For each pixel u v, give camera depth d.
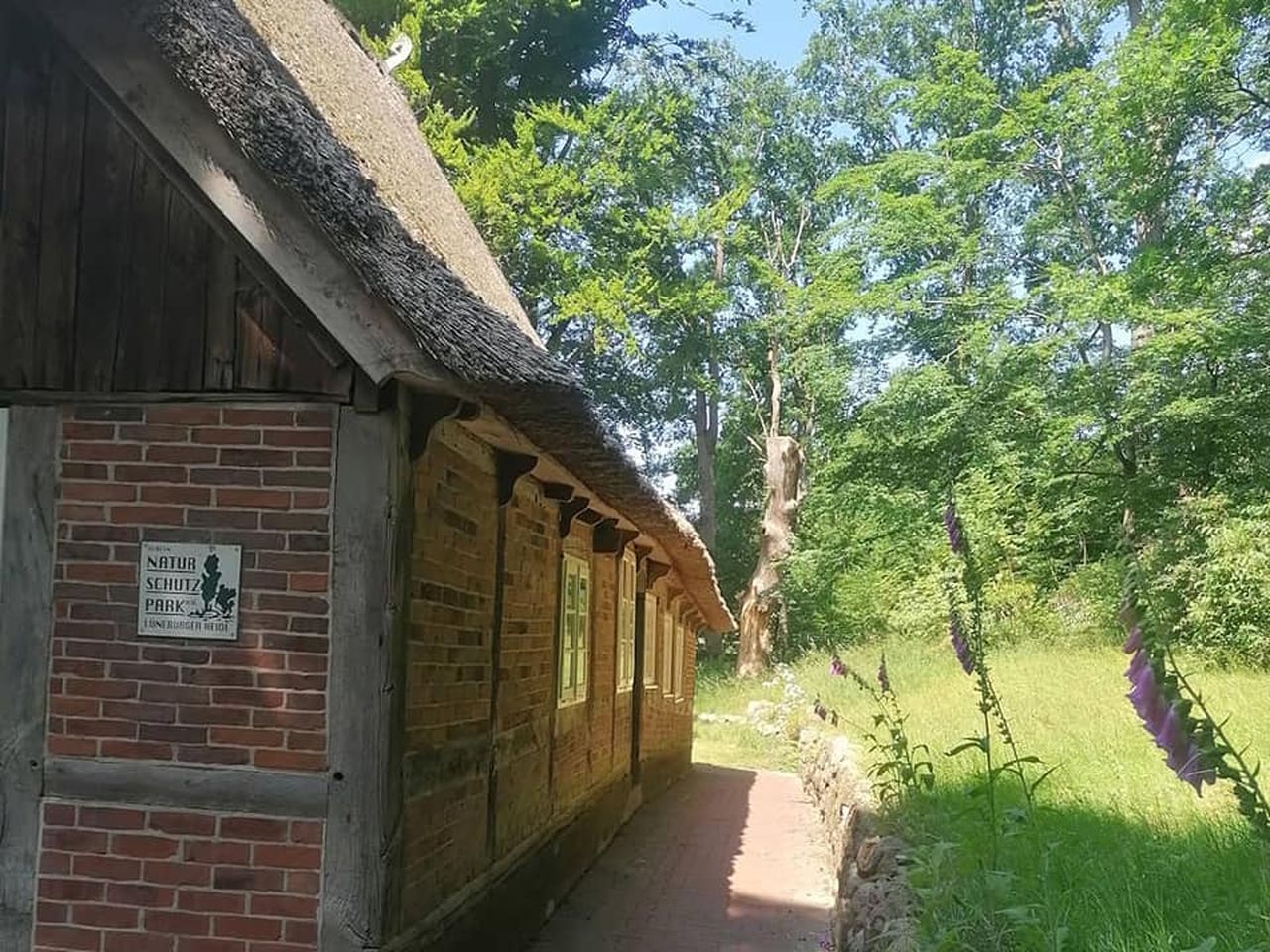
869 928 5.48
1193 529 14.51
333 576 4.75
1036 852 4.88
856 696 15.09
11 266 5.00
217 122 4.40
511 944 7.10
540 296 25.31
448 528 5.72
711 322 37.34
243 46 4.75
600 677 10.34
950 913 4.36
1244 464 16.67
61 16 4.43
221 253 4.88
